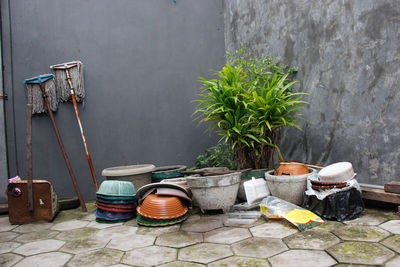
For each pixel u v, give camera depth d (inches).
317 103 113.9
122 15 149.4
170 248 77.6
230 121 117.0
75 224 106.7
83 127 142.8
